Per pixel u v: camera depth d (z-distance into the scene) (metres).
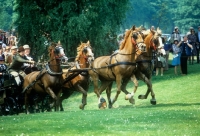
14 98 25.11
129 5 40.38
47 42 37.22
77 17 36.12
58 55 23.38
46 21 36.84
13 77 24.67
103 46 37.44
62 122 17.97
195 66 39.62
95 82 24.62
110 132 16.08
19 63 24.91
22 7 37.81
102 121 18.08
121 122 17.88
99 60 24.53
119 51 23.58
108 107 25.00
